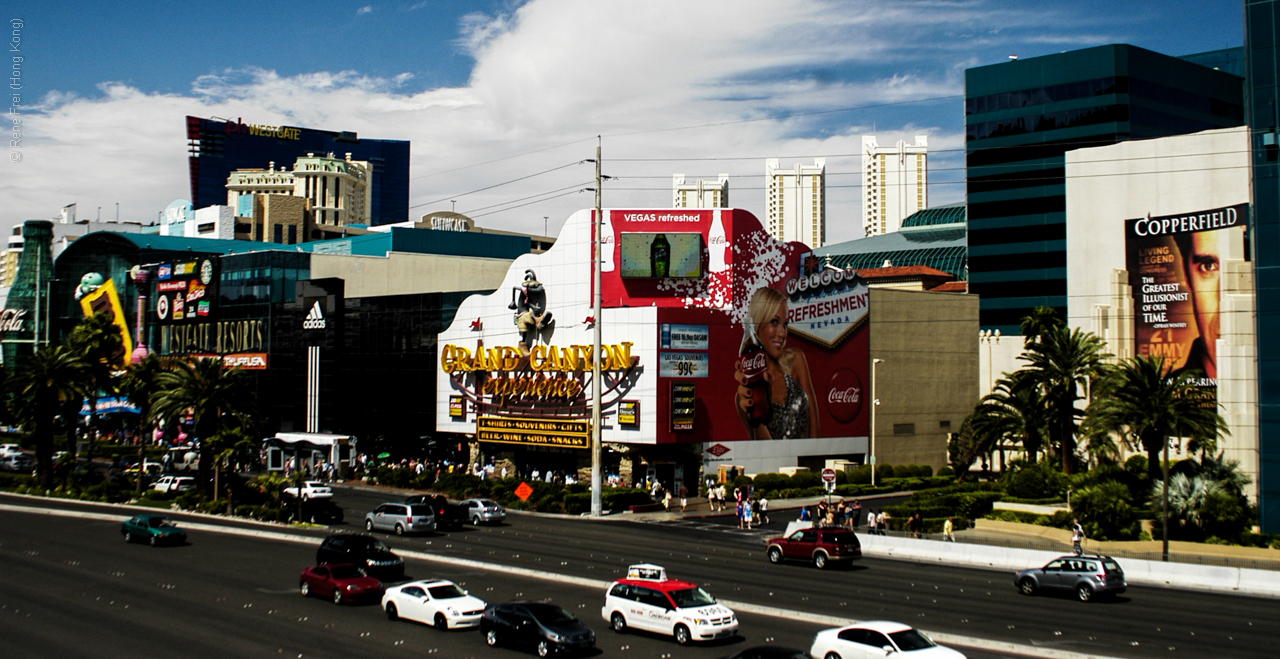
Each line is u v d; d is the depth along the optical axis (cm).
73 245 14725
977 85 15125
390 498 7694
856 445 8888
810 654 2816
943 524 6025
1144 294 9531
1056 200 14212
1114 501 5634
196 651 2967
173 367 7706
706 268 8000
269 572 4375
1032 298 14312
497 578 4181
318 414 10656
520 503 7244
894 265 17975
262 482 6794
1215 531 5522
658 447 7688
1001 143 14812
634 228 8025
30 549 5041
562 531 5906
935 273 14675
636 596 3222
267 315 11456
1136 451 7481
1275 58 5397
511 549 5056
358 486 8756
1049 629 3294
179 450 10469
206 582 4125
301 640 3108
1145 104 14038
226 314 12088
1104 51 14000
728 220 8006
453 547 5119
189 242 14688
